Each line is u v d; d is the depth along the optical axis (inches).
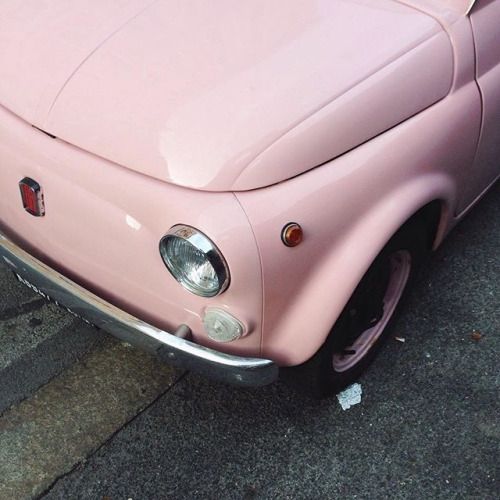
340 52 76.2
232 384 75.5
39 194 74.5
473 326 104.9
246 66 73.3
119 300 77.4
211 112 69.3
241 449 88.7
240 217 64.8
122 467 86.7
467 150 88.6
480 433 91.1
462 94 85.9
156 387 95.6
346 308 77.6
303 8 81.2
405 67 78.2
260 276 66.6
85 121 71.4
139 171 67.9
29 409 92.1
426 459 88.1
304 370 83.1
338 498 84.2
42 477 85.2
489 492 85.0
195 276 66.1
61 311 105.0
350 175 72.4
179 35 76.7
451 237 119.6
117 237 70.6
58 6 82.3
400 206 76.9
